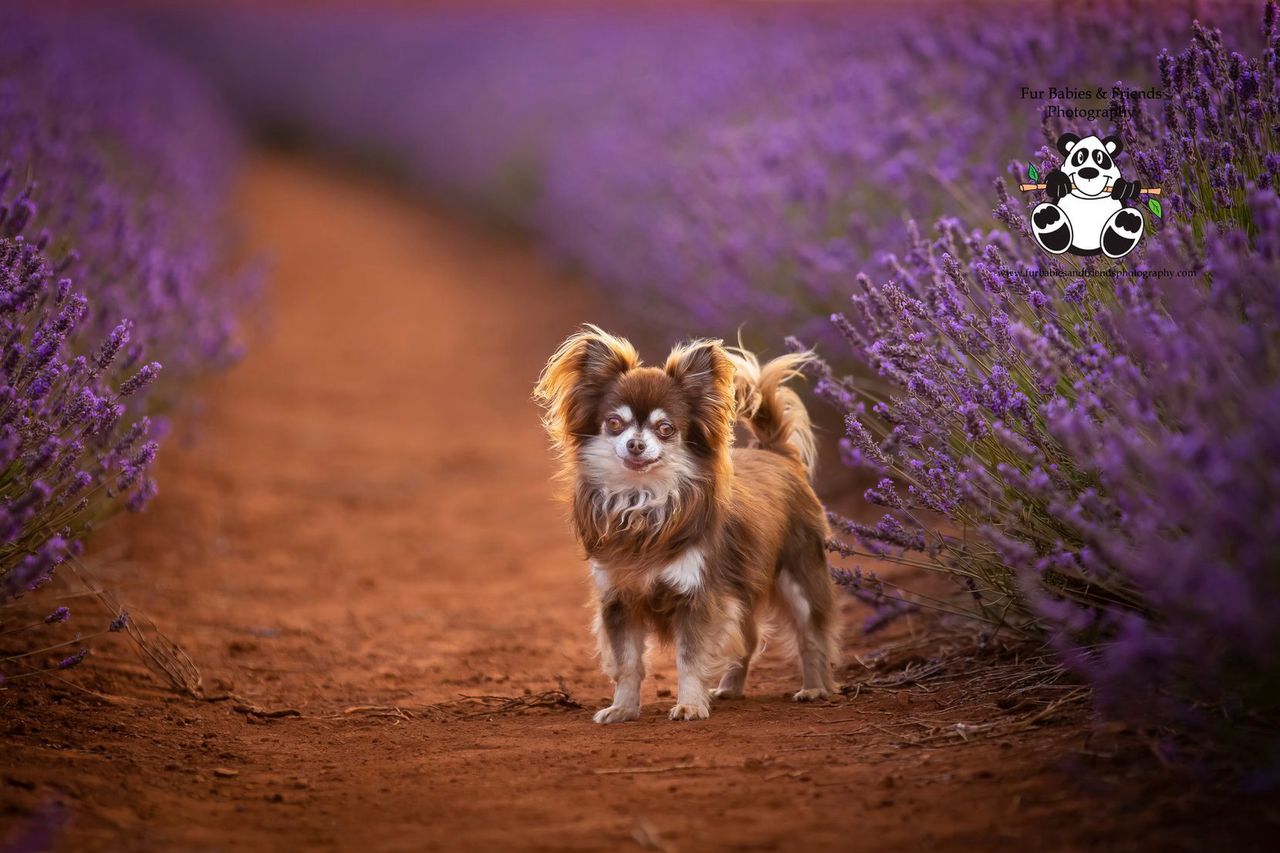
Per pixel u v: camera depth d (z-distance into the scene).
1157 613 7.44
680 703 9.27
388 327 32.19
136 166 22.28
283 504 17.39
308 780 7.67
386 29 78.12
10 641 10.49
